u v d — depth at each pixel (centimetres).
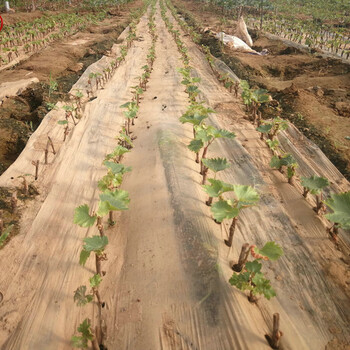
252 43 2650
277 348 432
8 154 1017
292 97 1330
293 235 655
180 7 5328
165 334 446
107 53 2142
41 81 1541
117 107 1322
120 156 924
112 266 582
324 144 999
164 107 1307
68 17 3303
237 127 1145
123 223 687
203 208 684
